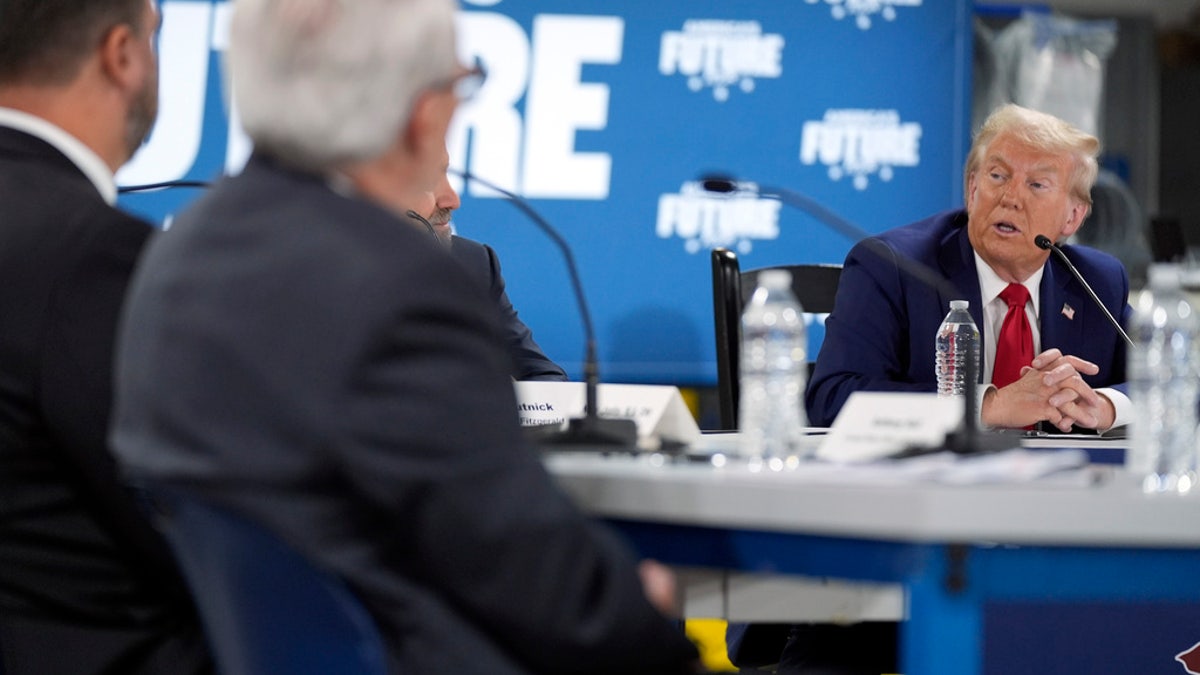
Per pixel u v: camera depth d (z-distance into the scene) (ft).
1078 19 49.52
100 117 12.79
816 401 22.53
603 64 36.11
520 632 8.81
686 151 36.14
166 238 9.67
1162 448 12.32
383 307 8.52
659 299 36.01
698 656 9.84
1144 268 41.11
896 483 9.87
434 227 24.16
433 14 9.65
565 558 8.82
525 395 15.30
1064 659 11.78
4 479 11.21
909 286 22.77
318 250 8.77
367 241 8.83
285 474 8.45
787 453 13.04
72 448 11.07
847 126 36.37
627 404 14.38
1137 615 11.91
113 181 13.16
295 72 9.36
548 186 35.91
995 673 11.66
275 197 9.23
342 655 8.68
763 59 36.35
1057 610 11.74
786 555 10.07
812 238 36.24
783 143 36.32
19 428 11.15
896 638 19.13
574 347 35.83
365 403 8.43
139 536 11.19
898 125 36.42
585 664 9.05
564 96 36.04
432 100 9.77
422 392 8.50
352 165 9.57
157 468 8.82
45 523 11.25
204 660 11.39
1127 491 9.41
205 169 35.40
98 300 11.14
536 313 35.73
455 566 8.59
